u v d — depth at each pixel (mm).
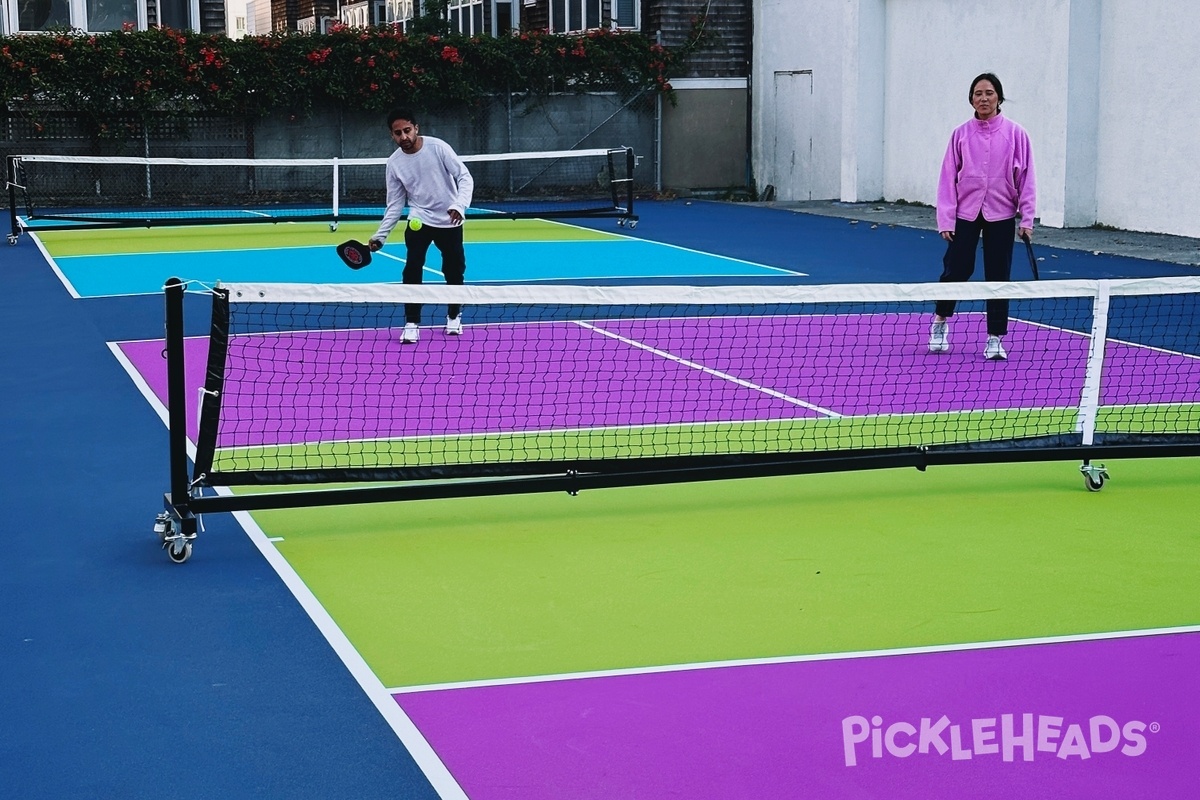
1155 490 6809
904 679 4492
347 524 6254
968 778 3850
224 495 6418
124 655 4738
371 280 14656
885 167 24328
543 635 4898
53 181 24562
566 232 20203
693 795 3758
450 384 9188
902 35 23469
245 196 25516
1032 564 5652
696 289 6734
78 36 24391
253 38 25141
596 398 8773
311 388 9062
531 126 26672
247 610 5156
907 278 14664
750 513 6441
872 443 7516
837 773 3879
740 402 8633
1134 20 18156
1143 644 4773
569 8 29016
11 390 9148
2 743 4090
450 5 33719
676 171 27250
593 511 6484
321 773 3889
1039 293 6867
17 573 5570
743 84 27250
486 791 3779
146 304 12914
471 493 6125
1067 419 8094
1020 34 20297
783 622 5008
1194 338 11164
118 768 3932
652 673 4555
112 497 6660
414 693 4414
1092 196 19156
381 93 25625
